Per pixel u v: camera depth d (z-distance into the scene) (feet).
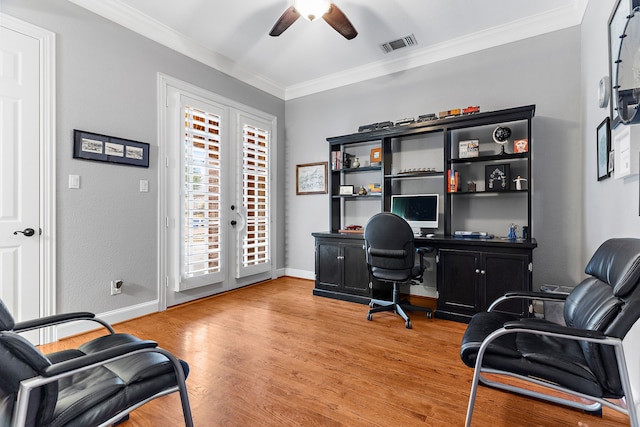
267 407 5.07
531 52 9.50
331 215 12.75
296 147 14.74
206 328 8.45
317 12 7.41
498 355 4.17
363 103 12.84
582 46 8.61
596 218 7.25
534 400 5.23
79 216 8.00
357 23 9.52
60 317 4.40
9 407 2.70
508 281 8.34
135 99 9.19
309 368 6.31
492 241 8.47
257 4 8.75
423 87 11.43
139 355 4.10
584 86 8.39
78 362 2.94
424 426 4.62
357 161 12.73
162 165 9.89
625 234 5.32
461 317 8.96
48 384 2.80
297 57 11.75
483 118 9.36
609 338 3.52
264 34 10.21
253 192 13.28
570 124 8.97
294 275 14.80
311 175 14.23
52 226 7.50
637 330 4.75
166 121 10.02
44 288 7.39
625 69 4.82
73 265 7.89
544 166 9.32
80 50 8.00
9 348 2.64
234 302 10.88
